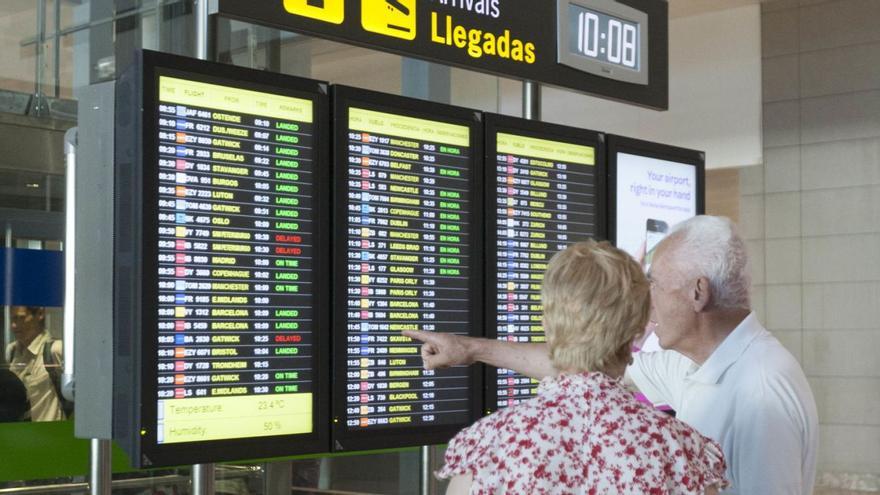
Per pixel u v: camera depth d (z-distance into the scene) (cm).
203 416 222
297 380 239
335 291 246
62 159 303
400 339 259
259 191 233
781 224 1051
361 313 251
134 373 214
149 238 215
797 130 1043
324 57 352
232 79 229
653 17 338
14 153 293
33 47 297
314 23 244
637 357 283
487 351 243
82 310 228
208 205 225
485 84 402
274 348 235
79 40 307
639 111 1016
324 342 244
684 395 238
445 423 267
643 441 165
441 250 268
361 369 251
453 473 167
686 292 231
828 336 1025
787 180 1048
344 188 248
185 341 220
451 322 270
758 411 222
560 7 304
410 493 374
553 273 173
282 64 341
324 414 244
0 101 290
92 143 227
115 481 291
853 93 1014
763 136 1059
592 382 168
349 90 248
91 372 225
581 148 305
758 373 224
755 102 960
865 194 1008
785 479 219
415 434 261
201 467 270
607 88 320
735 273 230
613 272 170
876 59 1003
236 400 228
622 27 325
